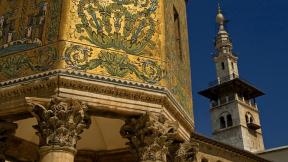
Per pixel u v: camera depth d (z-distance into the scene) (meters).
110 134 21.88
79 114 15.46
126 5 18.34
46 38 16.98
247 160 33.84
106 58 16.77
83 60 16.38
